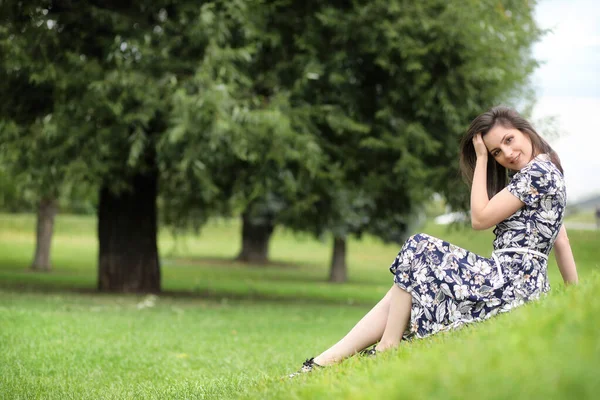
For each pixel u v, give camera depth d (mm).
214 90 12422
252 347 9062
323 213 17531
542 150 4617
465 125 14742
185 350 8508
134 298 15266
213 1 13539
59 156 13172
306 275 35062
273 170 14367
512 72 15531
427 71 14602
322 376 3617
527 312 3174
